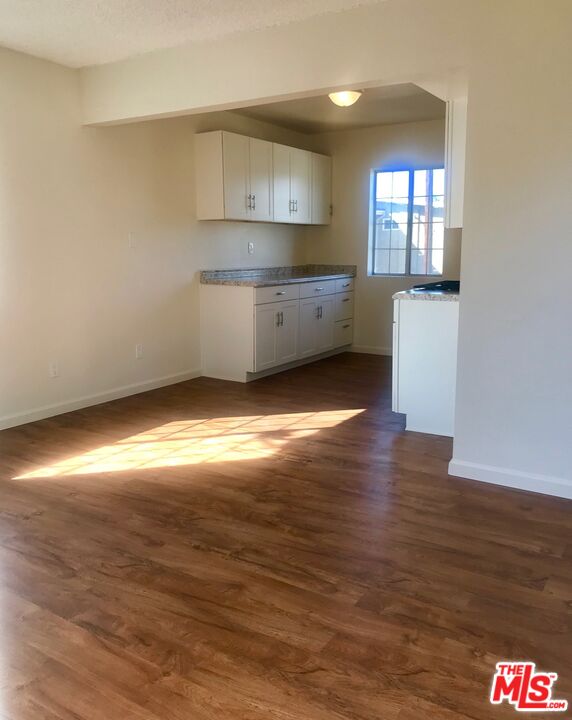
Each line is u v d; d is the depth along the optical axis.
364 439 3.96
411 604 2.15
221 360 5.71
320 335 6.47
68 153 4.38
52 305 4.39
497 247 3.01
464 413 3.24
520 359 3.05
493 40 2.86
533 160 2.86
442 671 1.82
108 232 4.75
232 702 1.69
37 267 4.26
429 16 2.99
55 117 4.25
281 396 5.08
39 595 2.21
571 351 2.93
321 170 6.76
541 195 2.88
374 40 3.15
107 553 2.52
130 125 4.84
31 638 1.97
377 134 6.57
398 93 5.05
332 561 2.45
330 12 3.24
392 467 3.46
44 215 4.26
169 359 5.46
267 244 6.59
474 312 3.12
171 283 5.39
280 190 6.13
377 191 6.81
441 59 2.99
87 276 4.63
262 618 2.07
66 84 4.29
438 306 3.89
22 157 4.07
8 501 3.02
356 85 3.30
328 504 2.98
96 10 3.21
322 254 7.20
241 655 1.88
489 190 2.98
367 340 7.04
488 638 1.97
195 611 2.12
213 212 5.50
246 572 2.37
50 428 4.20
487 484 3.21
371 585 2.28
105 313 4.81
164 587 2.27
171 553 2.52
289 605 2.15
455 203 3.64
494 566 2.40
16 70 3.98
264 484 3.23
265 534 2.68
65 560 2.46
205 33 3.57
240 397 5.05
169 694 1.72
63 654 1.89
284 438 3.99
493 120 2.91
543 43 2.76
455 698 1.71
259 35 3.51
